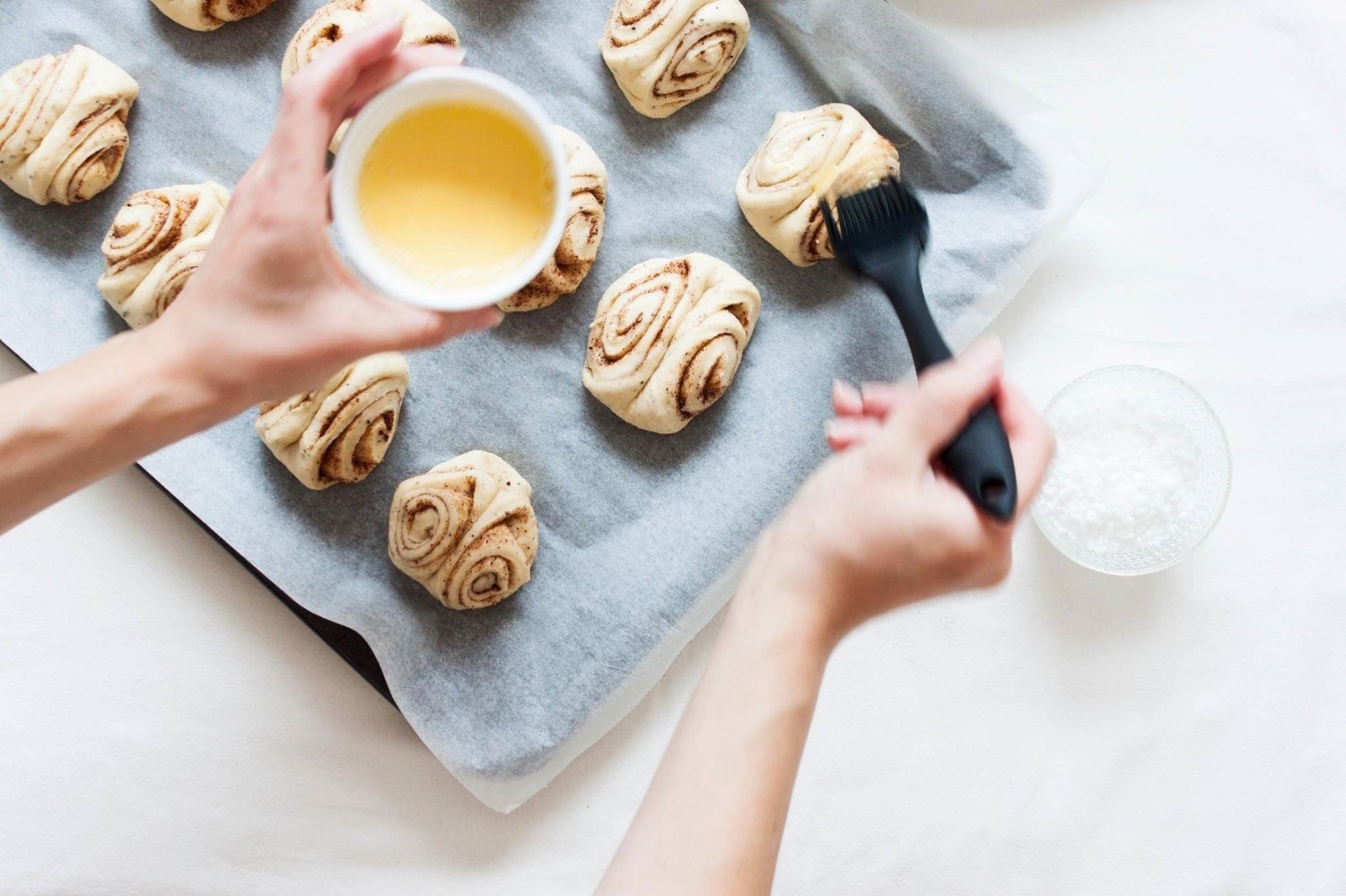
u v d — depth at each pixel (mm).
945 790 2279
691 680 2291
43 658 2307
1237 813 2250
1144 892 2252
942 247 2236
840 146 2191
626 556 2258
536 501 2307
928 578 1370
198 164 2359
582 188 2225
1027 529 2301
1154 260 2336
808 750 2293
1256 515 2299
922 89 2234
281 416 2168
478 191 1599
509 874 2275
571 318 2336
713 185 2342
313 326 1455
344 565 2264
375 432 2201
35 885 2270
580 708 2215
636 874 1249
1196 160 2338
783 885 2277
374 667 2225
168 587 2314
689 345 2180
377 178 1577
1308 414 2297
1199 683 2273
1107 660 2279
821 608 1363
